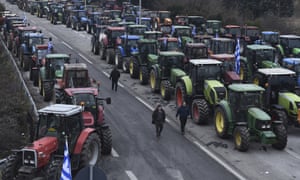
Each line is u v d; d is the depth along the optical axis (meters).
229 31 105.00
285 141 41.69
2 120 44.03
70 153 32.91
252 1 143.50
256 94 42.84
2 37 109.19
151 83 62.94
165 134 46.34
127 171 36.88
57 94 49.09
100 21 119.62
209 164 38.81
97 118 40.72
